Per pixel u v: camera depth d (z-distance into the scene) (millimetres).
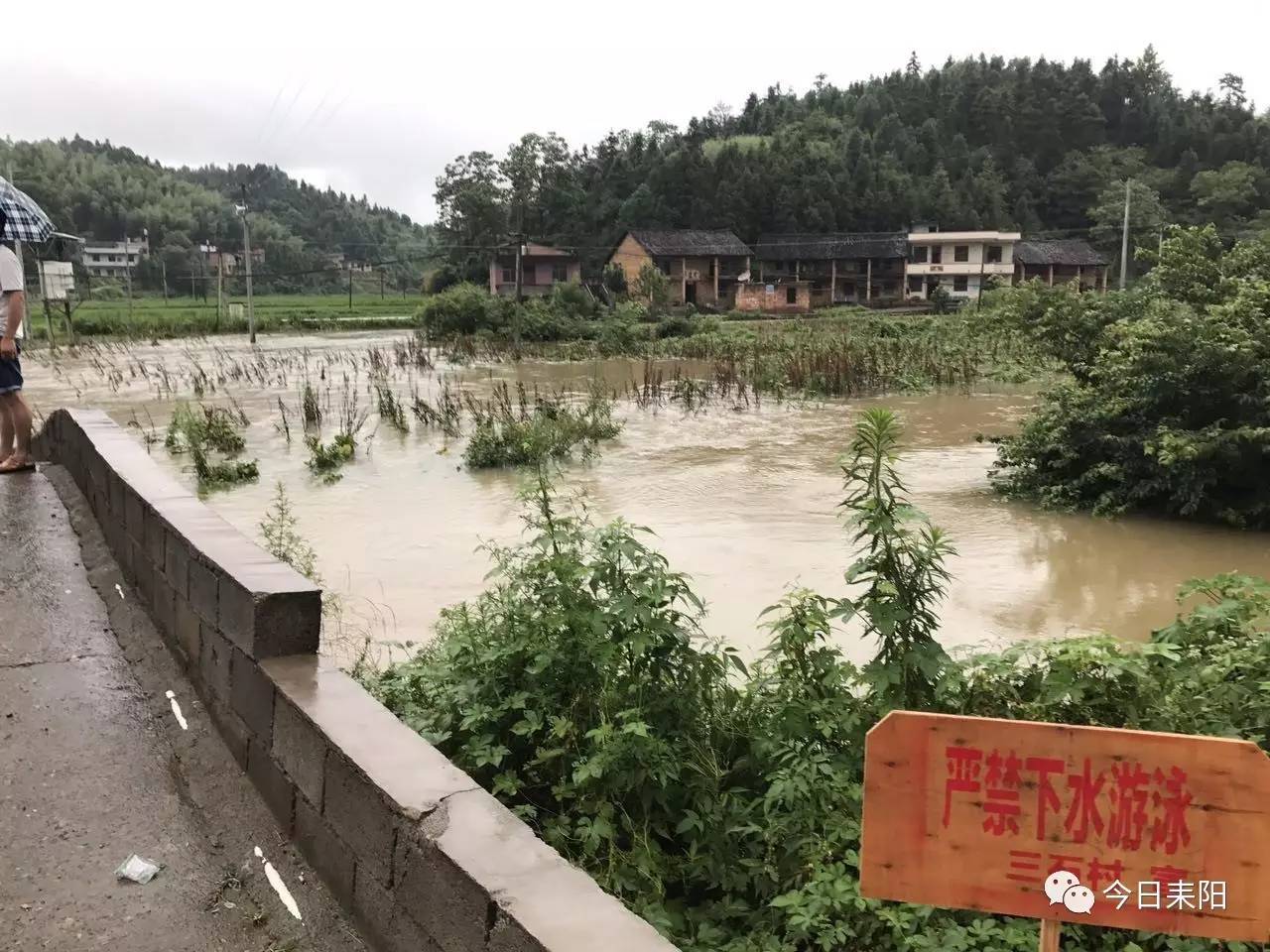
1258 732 3799
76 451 7551
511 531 10508
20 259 7984
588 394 23609
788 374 24109
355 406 20422
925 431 17844
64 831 3477
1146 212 66500
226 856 3387
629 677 4219
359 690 3439
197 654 4336
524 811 3891
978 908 2385
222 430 15852
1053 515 11531
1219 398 10914
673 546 9805
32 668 4672
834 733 4066
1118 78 88938
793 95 106062
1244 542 10336
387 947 2793
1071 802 2305
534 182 72562
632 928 2258
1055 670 4020
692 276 65250
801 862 3533
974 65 95062
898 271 65750
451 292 44469
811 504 11727
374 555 9570
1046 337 13070
